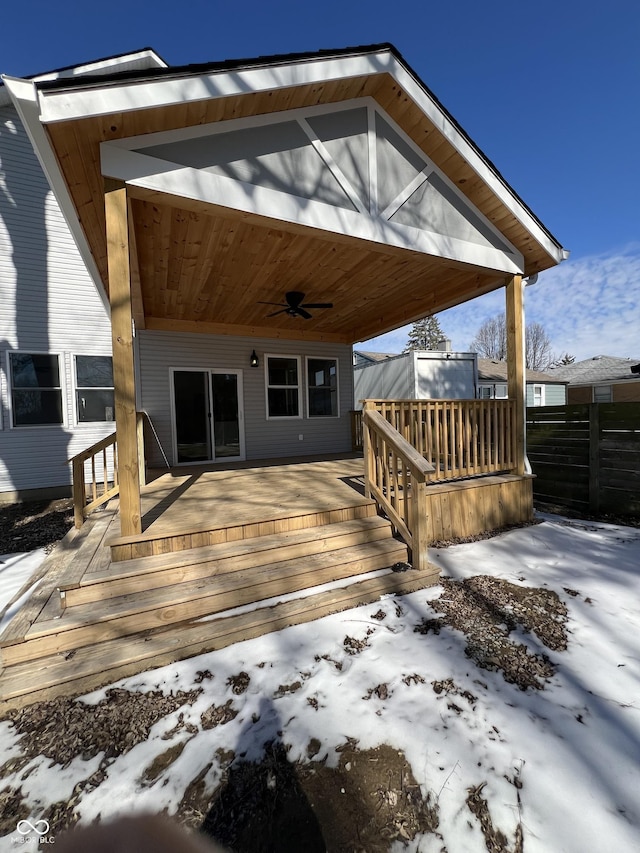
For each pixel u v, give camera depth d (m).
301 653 2.22
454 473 4.30
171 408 6.79
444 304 5.66
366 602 2.78
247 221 3.11
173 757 1.59
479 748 1.59
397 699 1.87
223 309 6.21
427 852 1.23
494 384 17.28
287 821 1.34
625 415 4.91
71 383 7.49
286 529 3.27
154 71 2.38
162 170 2.64
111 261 2.58
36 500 7.20
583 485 5.36
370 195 3.52
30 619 2.21
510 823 1.30
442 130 3.62
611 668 2.08
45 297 7.28
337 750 1.60
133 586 2.49
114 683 2.03
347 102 3.36
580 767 1.50
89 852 1.28
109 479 7.81
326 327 7.70
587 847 1.23
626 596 2.87
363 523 3.51
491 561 3.58
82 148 2.54
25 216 7.13
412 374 12.36
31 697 1.89
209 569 2.72
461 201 4.14
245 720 1.76
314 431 8.19
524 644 2.29
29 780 1.52
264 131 3.00
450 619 2.57
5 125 6.99
